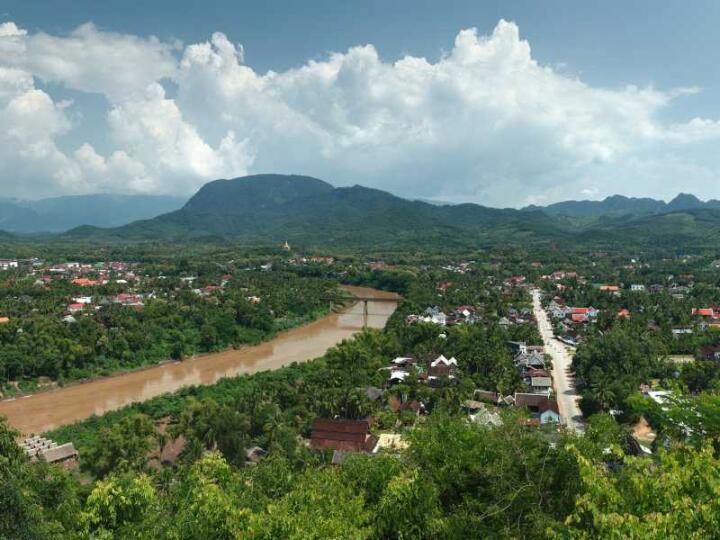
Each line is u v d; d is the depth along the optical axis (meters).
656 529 18.03
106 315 173.12
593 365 122.62
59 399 128.12
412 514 28.62
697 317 179.50
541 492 27.06
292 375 133.25
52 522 38.50
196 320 182.00
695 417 28.30
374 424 101.31
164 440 88.88
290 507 30.17
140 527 31.67
